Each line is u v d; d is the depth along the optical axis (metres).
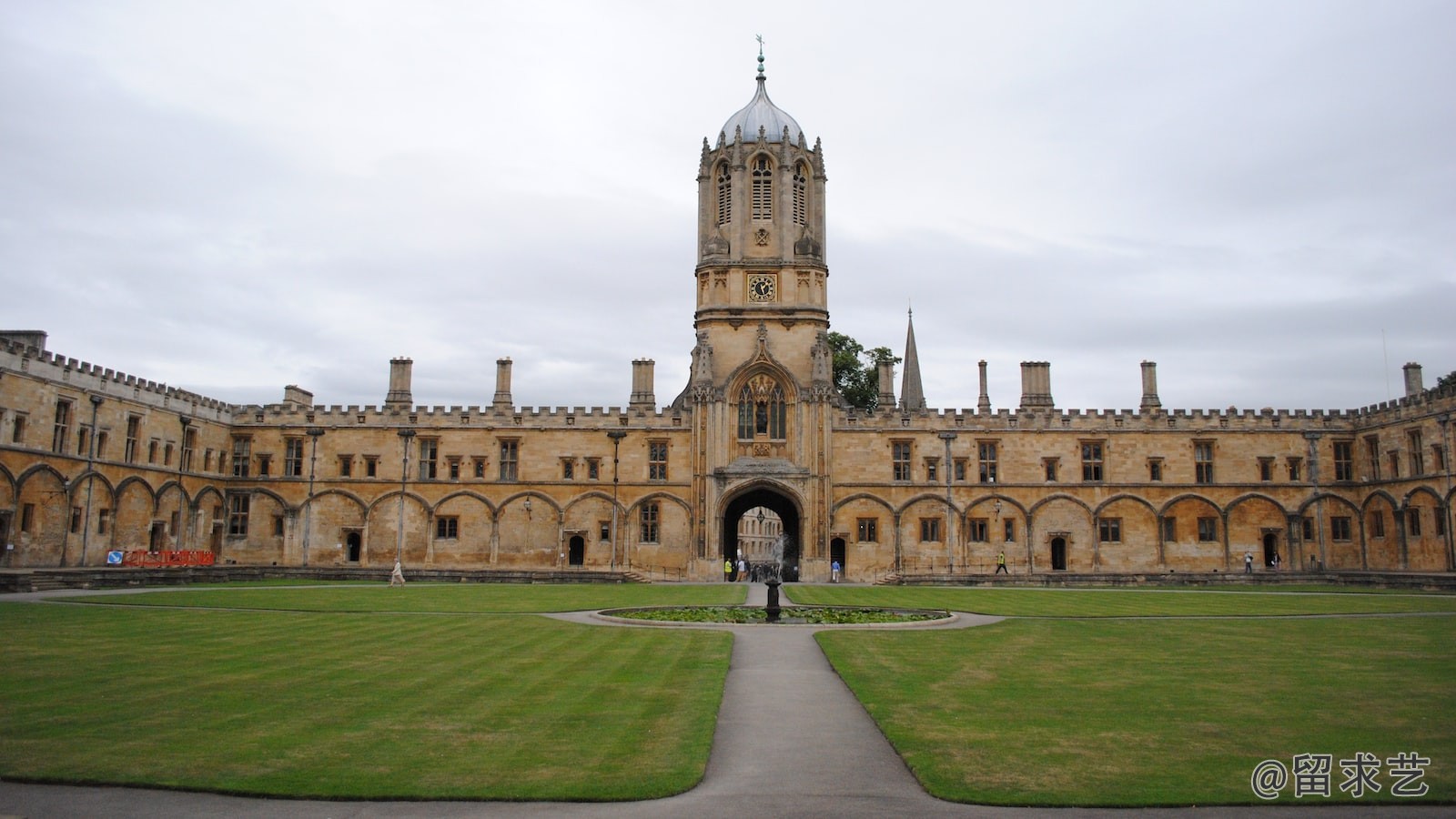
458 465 75.69
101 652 25.02
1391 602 45.75
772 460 73.56
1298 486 74.12
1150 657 26.00
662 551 74.00
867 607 42.72
